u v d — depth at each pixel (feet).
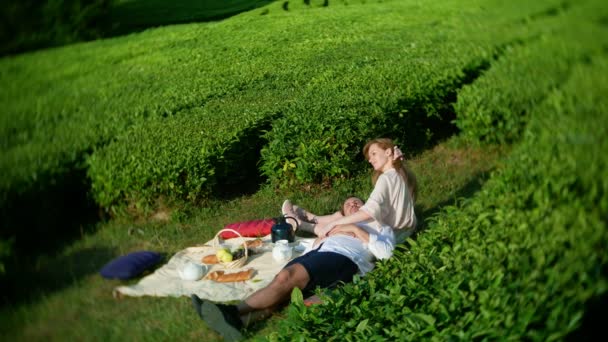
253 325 13.96
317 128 20.80
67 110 20.57
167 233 18.20
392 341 11.62
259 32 27.14
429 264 13.25
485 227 13.62
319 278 14.78
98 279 15.85
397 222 16.85
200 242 17.87
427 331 11.01
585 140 14.96
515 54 21.86
